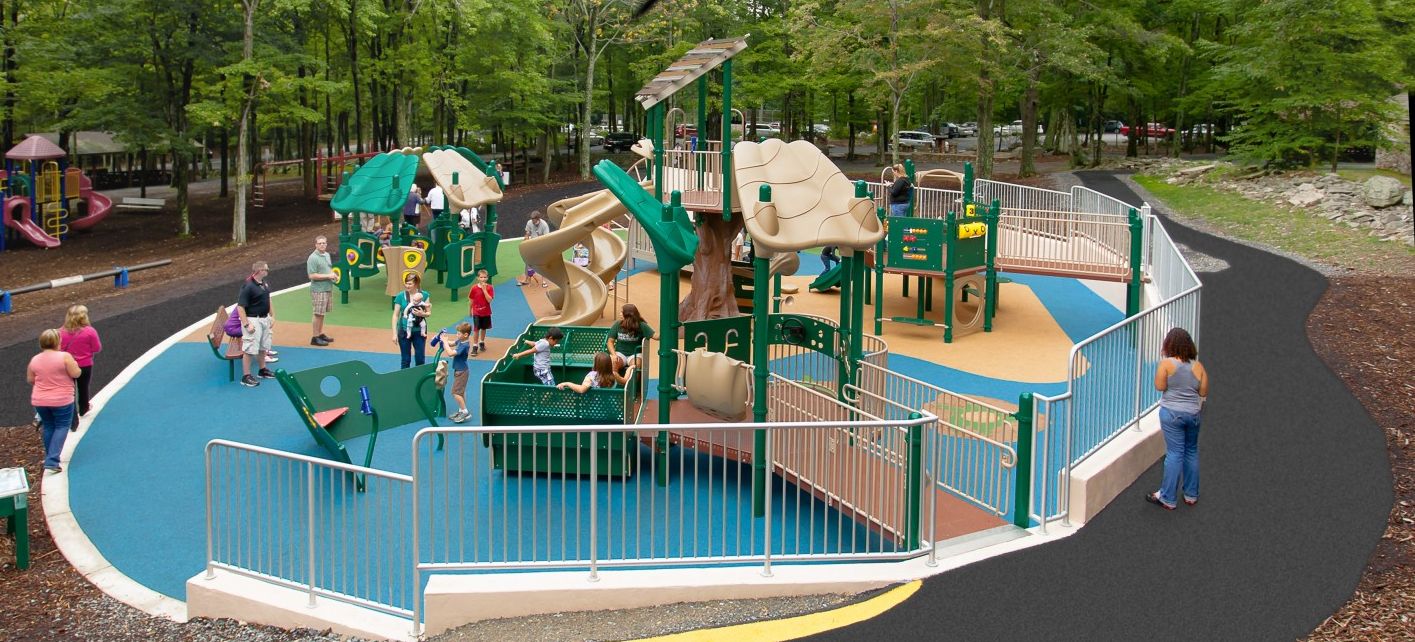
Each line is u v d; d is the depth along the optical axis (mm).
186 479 12211
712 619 7688
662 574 8297
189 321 20406
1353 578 7902
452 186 23312
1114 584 7930
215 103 34000
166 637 8414
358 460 12477
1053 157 60594
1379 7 33969
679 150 17469
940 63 40938
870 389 12547
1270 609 7457
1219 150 59125
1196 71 50094
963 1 41125
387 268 22266
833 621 7504
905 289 22750
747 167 11609
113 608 9141
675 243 11086
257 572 8945
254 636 8328
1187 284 15680
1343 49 34938
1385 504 9352
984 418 13766
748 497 10938
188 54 38875
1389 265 22734
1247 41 42312
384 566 9430
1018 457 9383
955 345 18531
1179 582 7945
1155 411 11773
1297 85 35406
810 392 10617
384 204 22109
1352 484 9883
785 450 10055
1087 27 44062
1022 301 22688
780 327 12859
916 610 7605
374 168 23016
